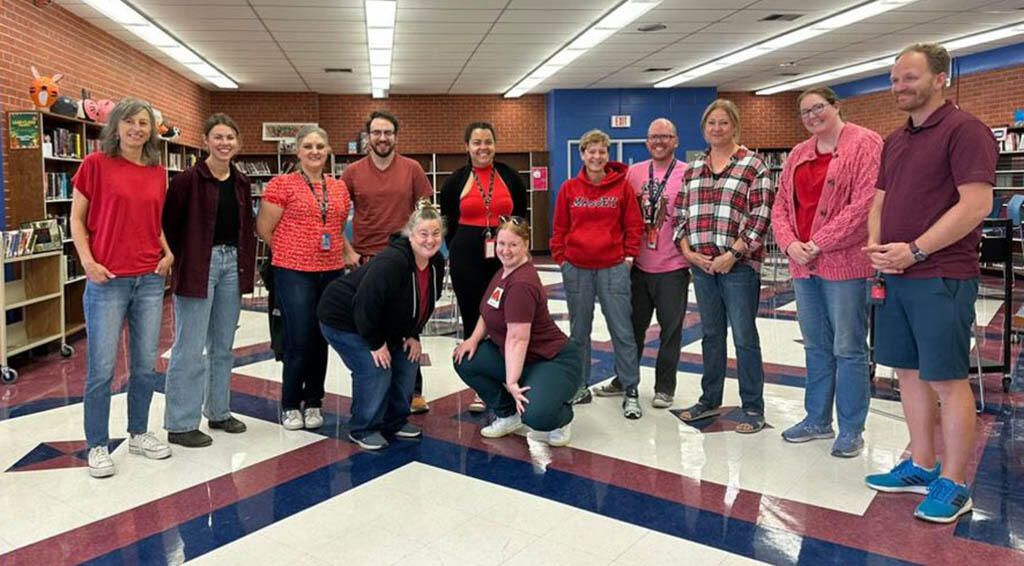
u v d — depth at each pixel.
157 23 8.06
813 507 2.63
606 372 4.82
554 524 2.51
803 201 3.17
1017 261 9.71
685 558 2.26
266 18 7.93
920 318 2.47
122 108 2.86
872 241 2.73
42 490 2.86
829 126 3.04
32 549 2.37
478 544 2.36
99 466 2.98
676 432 3.52
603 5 7.77
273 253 3.49
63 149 6.54
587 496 2.75
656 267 3.80
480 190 3.79
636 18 8.41
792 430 3.37
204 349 3.42
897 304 2.57
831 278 3.04
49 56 6.98
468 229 3.79
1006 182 10.76
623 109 14.23
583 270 3.81
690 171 3.55
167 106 10.78
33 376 4.96
